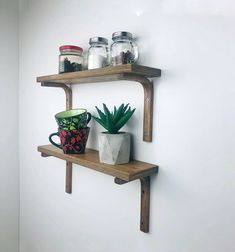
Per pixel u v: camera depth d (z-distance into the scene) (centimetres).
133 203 75
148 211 70
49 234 113
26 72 123
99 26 83
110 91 80
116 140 67
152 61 68
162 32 65
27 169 127
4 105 125
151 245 71
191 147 61
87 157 76
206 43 57
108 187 83
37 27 114
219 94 56
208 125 58
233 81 53
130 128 75
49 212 112
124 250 78
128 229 77
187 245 63
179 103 63
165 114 66
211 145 57
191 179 61
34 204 123
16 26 127
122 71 58
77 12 92
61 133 80
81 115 78
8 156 129
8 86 126
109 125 68
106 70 62
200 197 60
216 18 55
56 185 107
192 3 59
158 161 68
